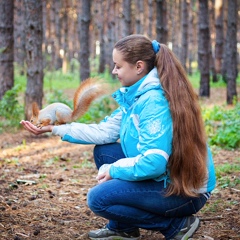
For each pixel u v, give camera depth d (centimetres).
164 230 312
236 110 987
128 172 288
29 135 855
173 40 3334
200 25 1605
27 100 905
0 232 362
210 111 1028
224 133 733
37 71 900
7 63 1123
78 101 335
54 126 331
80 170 589
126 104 304
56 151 721
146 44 299
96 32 3947
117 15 3394
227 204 430
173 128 285
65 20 3133
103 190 299
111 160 337
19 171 582
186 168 288
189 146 286
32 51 892
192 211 306
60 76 2650
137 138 296
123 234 337
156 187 296
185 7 2616
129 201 298
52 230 372
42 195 468
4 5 1116
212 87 2098
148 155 278
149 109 284
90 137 332
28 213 409
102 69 2894
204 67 1612
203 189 301
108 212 302
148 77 295
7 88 1126
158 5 1289
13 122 927
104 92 336
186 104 288
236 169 561
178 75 294
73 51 3831
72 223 388
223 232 364
